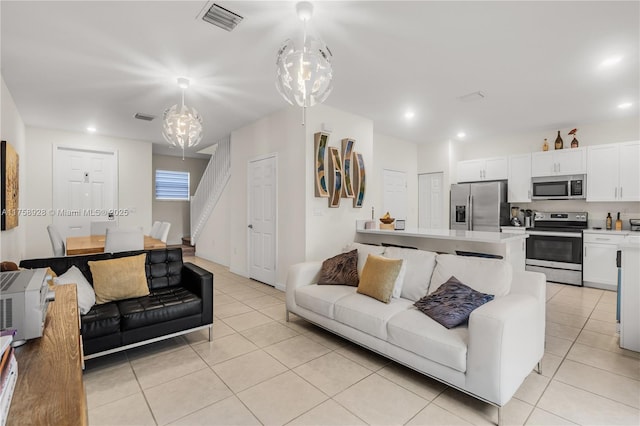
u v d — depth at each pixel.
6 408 0.67
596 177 4.73
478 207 5.71
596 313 3.53
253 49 2.75
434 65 3.05
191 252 7.55
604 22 2.32
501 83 3.46
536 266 5.11
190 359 2.45
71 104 4.08
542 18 2.28
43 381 0.80
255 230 4.98
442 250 3.57
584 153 4.84
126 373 2.24
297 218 4.14
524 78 3.32
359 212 4.68
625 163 4.49
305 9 2.14
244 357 2.49
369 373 2.26
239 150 5.38
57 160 5.36
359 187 4.57
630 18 2.27
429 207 6.55
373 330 2.29
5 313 1.02
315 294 2.84
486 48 2.72
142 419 1.76
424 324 2.08
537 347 2.13
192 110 3.43
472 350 1.79
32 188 5.13
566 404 1.90
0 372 0.66
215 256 6.52
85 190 5.63
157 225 5.13
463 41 2.61
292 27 2.42
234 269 5.52
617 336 2.90
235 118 4.80
